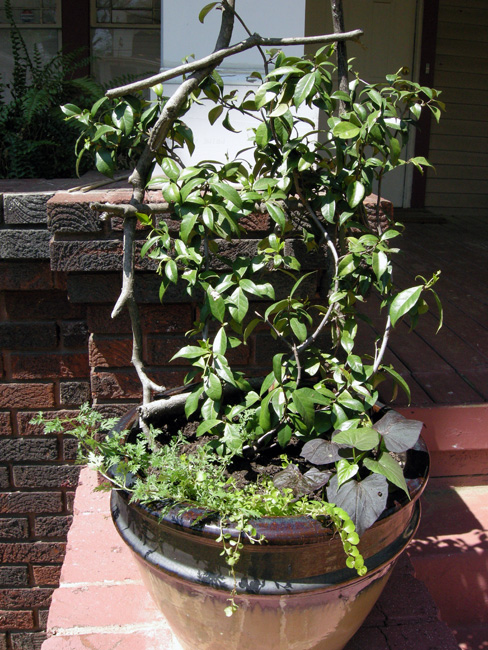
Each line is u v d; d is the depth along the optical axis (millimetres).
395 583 1936
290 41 1601
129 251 1649
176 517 1322
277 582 1320
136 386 2160
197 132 2299
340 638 1499
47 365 2342
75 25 4477
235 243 1966
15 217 2066
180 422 1836
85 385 2365
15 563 2664
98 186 2174
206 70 1597
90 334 2166
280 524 1287
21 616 2760
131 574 1956
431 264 4367
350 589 1391
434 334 3141
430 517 2283
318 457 1432
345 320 1715
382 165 1618
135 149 1791
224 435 1547
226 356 2146
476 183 6418
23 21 4488
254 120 2307
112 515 1564
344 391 1593
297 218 1894
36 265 2180
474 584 2121
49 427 1539
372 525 1335
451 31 5953
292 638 1416
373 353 2896
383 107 1555
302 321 1969
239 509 1306
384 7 5754
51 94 3434
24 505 2555
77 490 2305
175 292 2018
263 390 1618
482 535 2186
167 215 1922
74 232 1949
